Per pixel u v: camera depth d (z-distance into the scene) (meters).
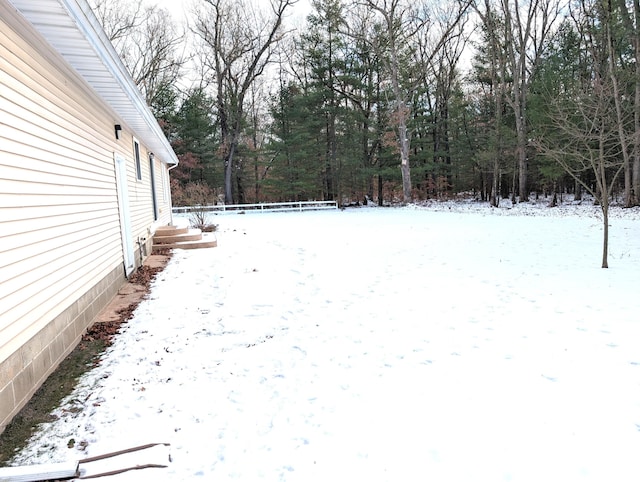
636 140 12.57
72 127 4.38
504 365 3.31
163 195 13.66
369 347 3.81
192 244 10.01
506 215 17.06
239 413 2.75
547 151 9.10
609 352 3.45
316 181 30.14
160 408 2.83
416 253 8.67
